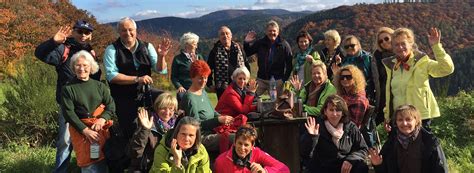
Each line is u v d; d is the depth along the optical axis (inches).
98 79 203.0
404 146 158.9
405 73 191.6
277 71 272.7
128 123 197.2
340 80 190.2
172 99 175.9
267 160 169.3
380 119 222.1
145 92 196.9
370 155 167.3
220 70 256.1
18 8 1612.9
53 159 230.1
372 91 221.9
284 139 194.5
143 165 168.9
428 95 187.5
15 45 1423.5
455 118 289.9
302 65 268.2
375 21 2358.5
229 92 202.7
